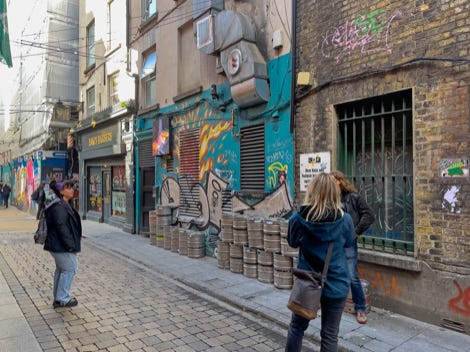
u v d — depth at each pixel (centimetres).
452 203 420
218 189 809
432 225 438
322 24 573
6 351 384
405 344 392
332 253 303
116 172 1402
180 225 944
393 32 478
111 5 1386
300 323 310
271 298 552
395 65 472
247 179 732
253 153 718
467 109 407
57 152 1958
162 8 1051
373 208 529
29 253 888
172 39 1005
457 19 417
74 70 1981
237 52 689
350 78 527
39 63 2047
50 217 502
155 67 1110
